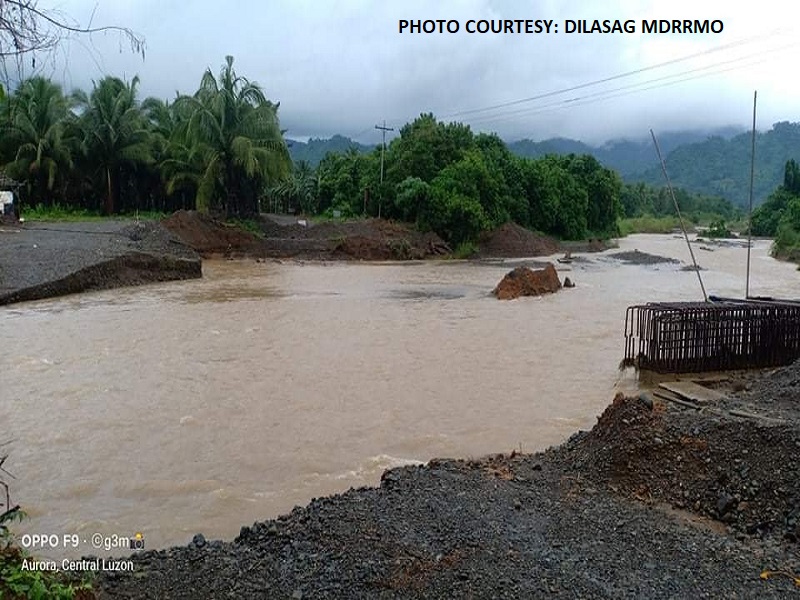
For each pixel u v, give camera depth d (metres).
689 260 51.56
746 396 11.47
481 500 7.09
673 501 7.40
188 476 9.16
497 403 12.74
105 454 9.94
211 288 29.67
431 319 22.38
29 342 17.66
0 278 25.33
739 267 46.47
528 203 63.72
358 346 17.84
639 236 95.19
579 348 17.89
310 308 24.31
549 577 5.42
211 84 48.28
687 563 5.81
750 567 5.77
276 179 50.56
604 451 8.20
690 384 13.21
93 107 53.16
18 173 49.91
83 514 8.03
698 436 8.09
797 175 88.88
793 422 8.24
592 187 77.25
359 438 10.72
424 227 51.81
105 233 36.06
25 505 8.23
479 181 55.19
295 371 14.98
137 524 7.79
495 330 20.44
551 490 7.61
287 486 8.87
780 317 14.98
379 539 6.02
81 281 27.12
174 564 5.74
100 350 16.83
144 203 62.09
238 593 5.20
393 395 13.16
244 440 10.56
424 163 55.62
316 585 5.29
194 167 53.00
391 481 7.75
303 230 49.22
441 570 5.48
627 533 6.42
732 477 7.43
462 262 47.03
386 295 28.34
